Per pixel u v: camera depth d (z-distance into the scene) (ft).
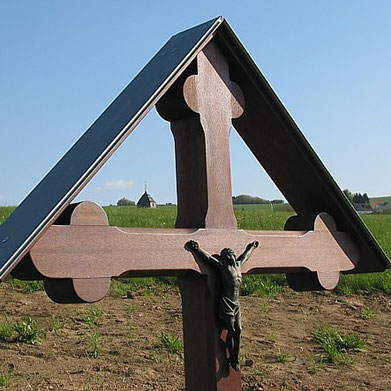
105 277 10.72
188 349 12.93
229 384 12.73
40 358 23.03
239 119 14.61
